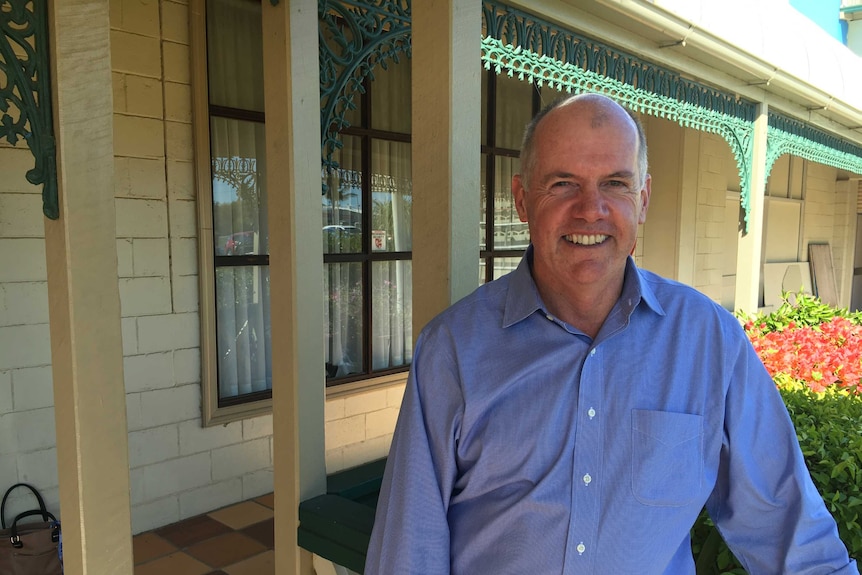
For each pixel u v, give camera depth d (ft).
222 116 11.79
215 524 11.50
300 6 6.42
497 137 17.57
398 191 15.08
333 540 6.29
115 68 10.30
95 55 5.37
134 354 10.84
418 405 3.98
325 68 6.83
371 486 7.39
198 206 11.35
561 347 3.78
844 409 7.83
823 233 34.60
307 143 6.61
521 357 3.83
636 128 3.90
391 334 15.30
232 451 12.20
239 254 12.32
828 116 19.10
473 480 3.86
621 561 3.69
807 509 3.89
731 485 4.04
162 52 10.80
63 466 5.73
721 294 24.35
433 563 3.86
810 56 15.75
